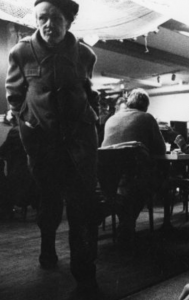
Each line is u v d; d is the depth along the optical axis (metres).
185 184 3.75
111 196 3.02
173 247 3.38
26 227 4.36
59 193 2.38
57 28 2.06
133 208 3.27
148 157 3.23
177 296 2.20
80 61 2.24
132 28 4.96
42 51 2.14
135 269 2.75
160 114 17.33
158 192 3.80
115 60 11.34
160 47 9.62
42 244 2.82
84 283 2.24
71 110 2.13
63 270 2.73
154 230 4.03
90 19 4.57
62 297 2.20
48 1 2.04
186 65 11.17
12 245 3.49
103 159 2.97
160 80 15.05
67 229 4.18
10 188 4.41
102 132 5.32
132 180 3.19
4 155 4.39
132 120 3.58
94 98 2.36
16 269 2.76
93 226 2.24
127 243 3.29
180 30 6.72
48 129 2.11
